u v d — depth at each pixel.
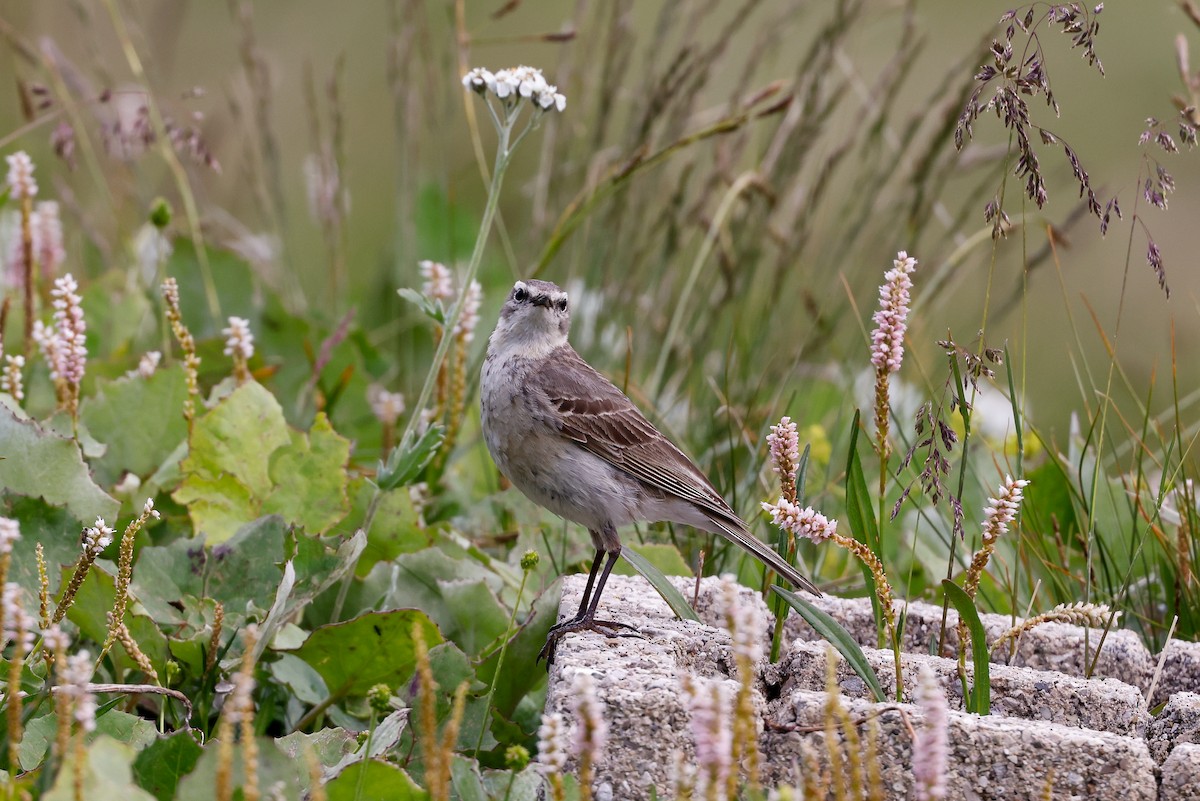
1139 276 18.89
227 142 17.72
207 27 21.14
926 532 11.27
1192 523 9.74
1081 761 6.34
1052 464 11.13
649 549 9.84
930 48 21.62
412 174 15.06
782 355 13.42
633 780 6.51
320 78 21.27
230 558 8.50
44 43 13.55
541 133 20.08
